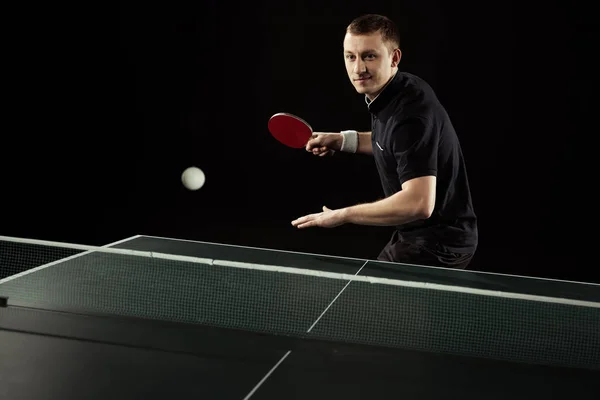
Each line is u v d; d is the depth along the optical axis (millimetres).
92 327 1810
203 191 5137
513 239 4605
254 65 4898
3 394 1427
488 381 1608
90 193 5305
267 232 5059
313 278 2293
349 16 4660
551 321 2006
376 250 4938
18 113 5332
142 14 5031
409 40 4559
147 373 1556
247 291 2141
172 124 5121
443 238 2471
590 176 4426
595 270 4496
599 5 4234
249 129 4996
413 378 1601
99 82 5188
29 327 1793
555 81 4383
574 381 1630
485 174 4586
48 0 5152
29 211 5359
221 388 1499
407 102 2264
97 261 2398
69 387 1471
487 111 4516
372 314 1988
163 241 2834
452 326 1925
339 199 4957
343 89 4766
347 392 1511
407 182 2213
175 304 1998
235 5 4859
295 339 1792
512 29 4395
